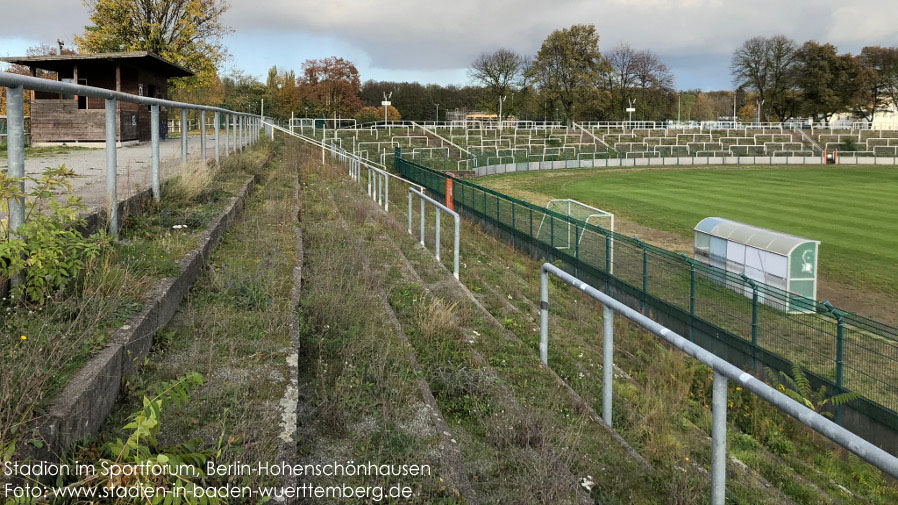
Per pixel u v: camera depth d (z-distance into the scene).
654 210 32.59
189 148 18.36
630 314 5.07
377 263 10.04
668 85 93.62
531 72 86.00
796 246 14.72
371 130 62.25
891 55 93.31
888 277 18.42
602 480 4.38
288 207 12.13
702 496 4.45
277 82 80.06
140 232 7.19
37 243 4.54
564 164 62.06
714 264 17.41
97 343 4.01
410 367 5.61
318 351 5.64
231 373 4.52
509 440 4.57
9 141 4.70
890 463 2.83
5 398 2.98
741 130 85.69
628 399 6.71
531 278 15.76
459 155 58.91
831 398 8.81
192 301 5.96
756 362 10.84
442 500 3.64
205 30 39.44
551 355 7.68
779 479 5.91
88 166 11.46
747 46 92.88
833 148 78.12
